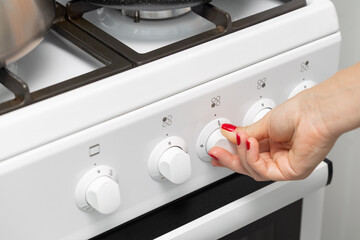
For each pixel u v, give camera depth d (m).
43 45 0.82
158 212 0.81
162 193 0.80
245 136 0.76
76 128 0.68
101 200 0.70
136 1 0.78
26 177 0.67
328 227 1.43
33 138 0.66
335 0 1.18
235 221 0.84
